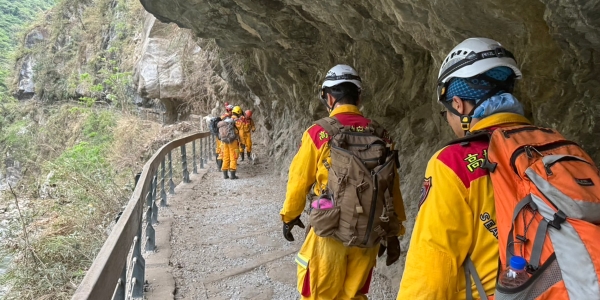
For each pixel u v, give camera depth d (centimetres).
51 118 2892
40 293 564
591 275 94
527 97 280
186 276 452
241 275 458
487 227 126
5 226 852
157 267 464
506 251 113
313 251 252
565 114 243
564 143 118
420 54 447
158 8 651
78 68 3209
